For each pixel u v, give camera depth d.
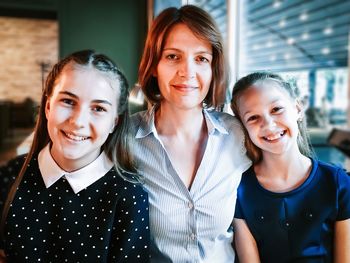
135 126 1.31
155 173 1.21
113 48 4.96
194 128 1.27
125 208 1.09
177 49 1.17
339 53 4.88
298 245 1.22
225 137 1.29
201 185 1.20
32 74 10.48
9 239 1.03
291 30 5.16
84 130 1.01
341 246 1.23
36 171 1.08
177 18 1.17
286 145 1.21
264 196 1.26
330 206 1.21
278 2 5.05
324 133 3.25
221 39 1.23
